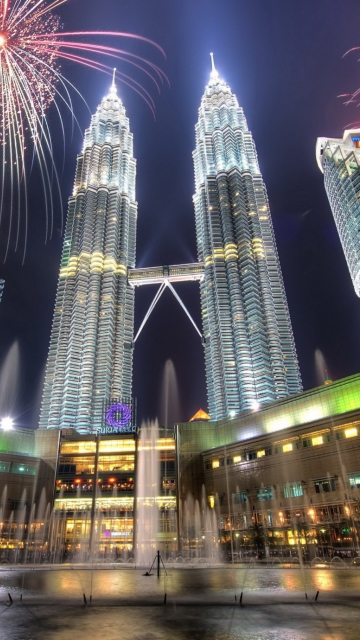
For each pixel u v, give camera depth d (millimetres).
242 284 178125
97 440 100312
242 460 90812
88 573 44938
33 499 96438
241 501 87375
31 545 89688
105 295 186375
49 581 35312
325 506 72938
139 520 92312
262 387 152125
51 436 105875
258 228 190500
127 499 93312
